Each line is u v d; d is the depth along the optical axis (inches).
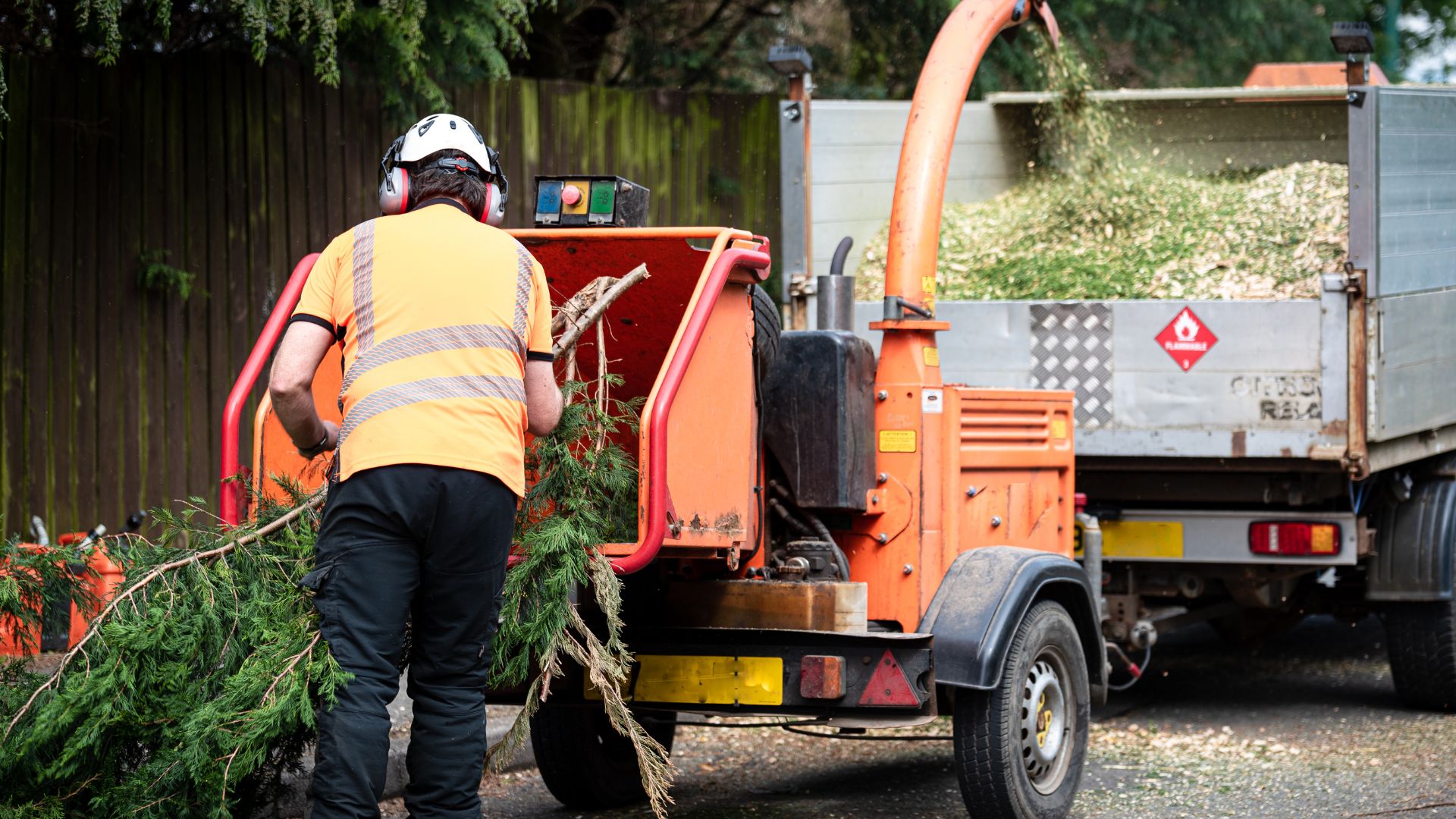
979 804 243.8
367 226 180.9
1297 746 324.5
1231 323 335.0
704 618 231.5
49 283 385.7
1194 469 346.6
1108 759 312.3
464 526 171.2
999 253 406.6
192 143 408.5
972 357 354.0
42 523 358.6
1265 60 685.9
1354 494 359.3
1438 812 261.3
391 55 399.9
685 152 520.7
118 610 179.3
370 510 169.6
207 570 184.1
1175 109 459.8
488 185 192.7
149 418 401.4
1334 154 453.4
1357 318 326.6
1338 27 333.1
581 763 267.1
